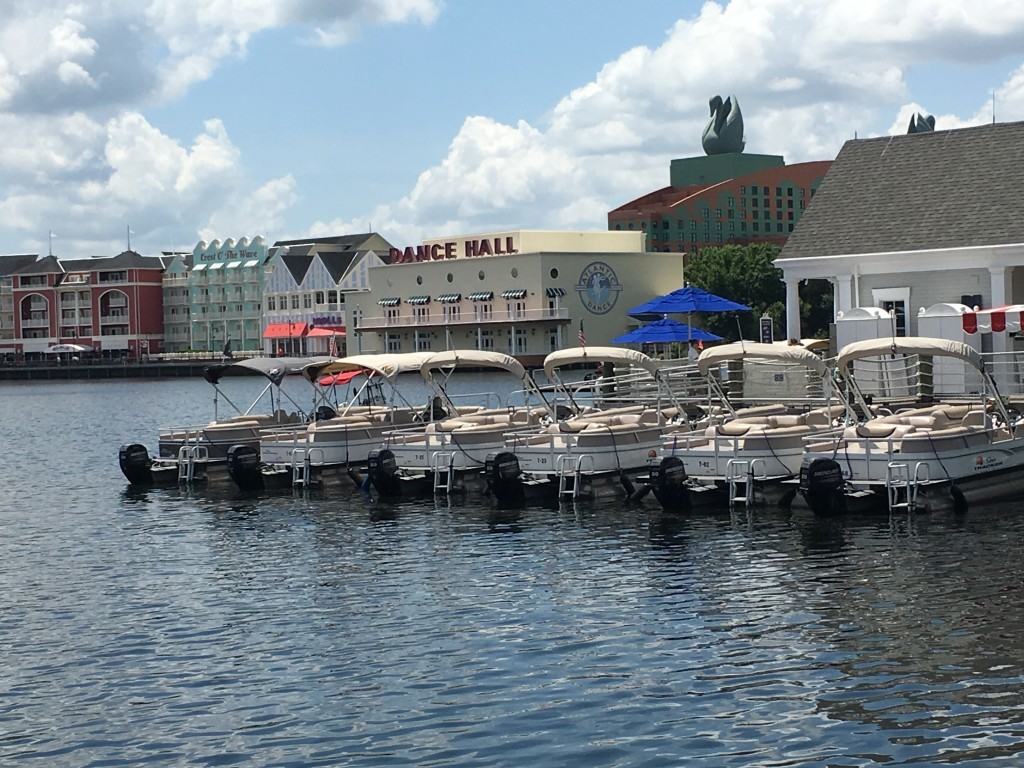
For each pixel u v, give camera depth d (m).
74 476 47.91
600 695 18.38
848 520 29.97
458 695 18.64
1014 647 19.64
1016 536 27.41
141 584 26.91
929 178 45.97
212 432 42.78
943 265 43.22
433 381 40.56
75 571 28.56
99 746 17.36
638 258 148.50
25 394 134.50
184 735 17.61
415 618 22.95
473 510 34.00
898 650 19.75
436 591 24.98
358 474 39.44
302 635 22.19
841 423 35.44
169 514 36.31
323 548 29.89
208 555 29.80
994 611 21.62
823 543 27.53
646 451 35.03
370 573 26.92
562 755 16.28
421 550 29.05
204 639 22.20
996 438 31.39
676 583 24.70
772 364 43.66
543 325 143.88
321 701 18.69
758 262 143.88
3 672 20.66
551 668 19.69
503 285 147.00
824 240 45.97
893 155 47.50
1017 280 44.25
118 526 34.59
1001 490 31.25
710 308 49.12
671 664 19.62
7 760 17.02
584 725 17.25
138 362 178.50
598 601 23.59
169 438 43.72
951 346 31.67
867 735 16.47
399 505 35.50
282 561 28.67
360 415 42.97
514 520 32.19
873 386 40.81
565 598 23.94
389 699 18.62
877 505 30.75
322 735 17.36
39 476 48.41
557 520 31.92
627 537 29.33
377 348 162.12
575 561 27.09
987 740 16.16
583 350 39.00
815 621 21.56
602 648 20.61
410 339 158.50
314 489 39.38
